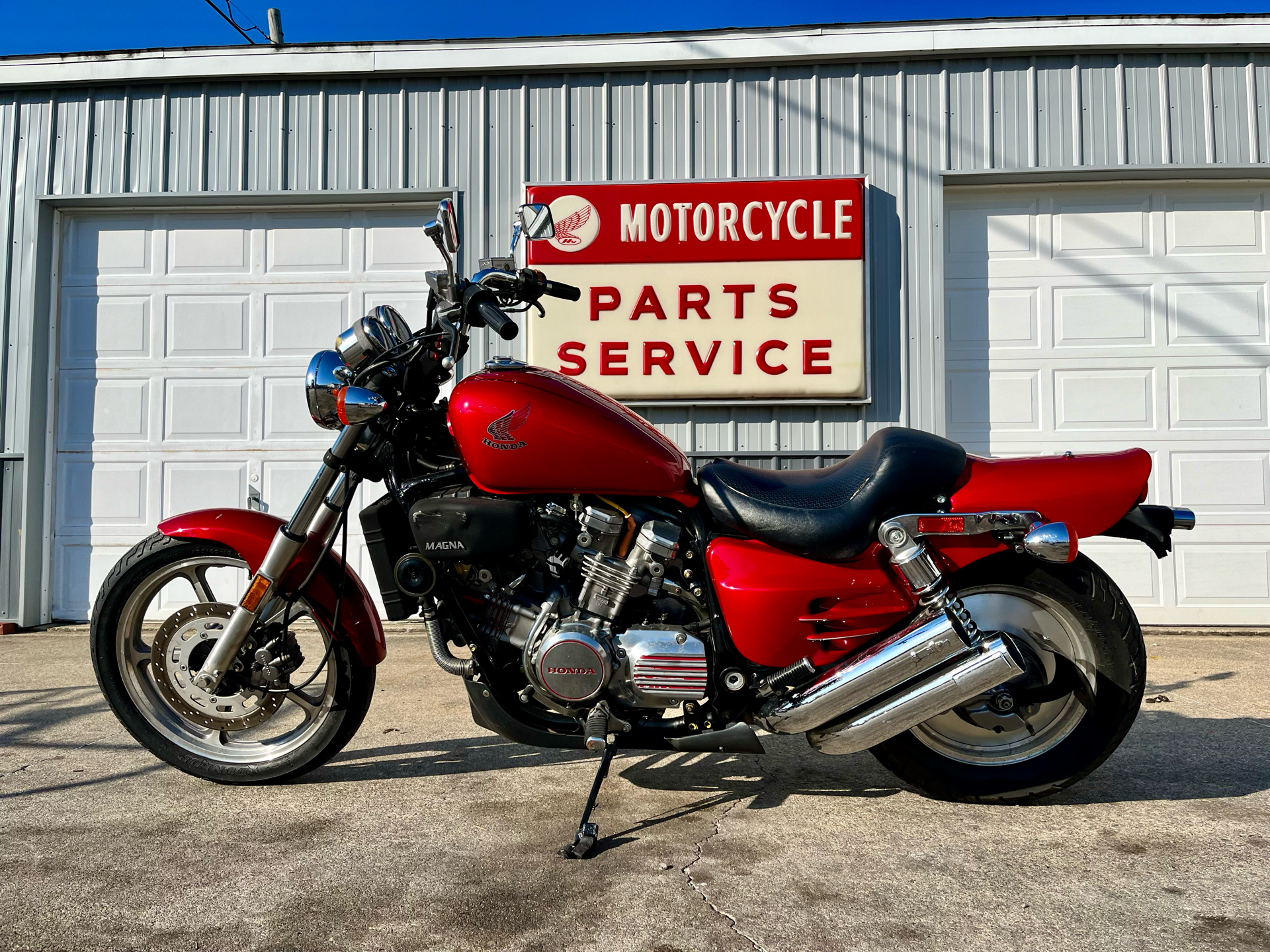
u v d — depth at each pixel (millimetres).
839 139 4895
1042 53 4852
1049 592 2076
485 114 4988
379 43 4973
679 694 1951
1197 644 4324
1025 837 1945
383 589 2111
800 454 4820
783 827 2004
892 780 2338
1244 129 4828
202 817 2061
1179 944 1485
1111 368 4977
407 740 2711
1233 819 2041
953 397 5023
